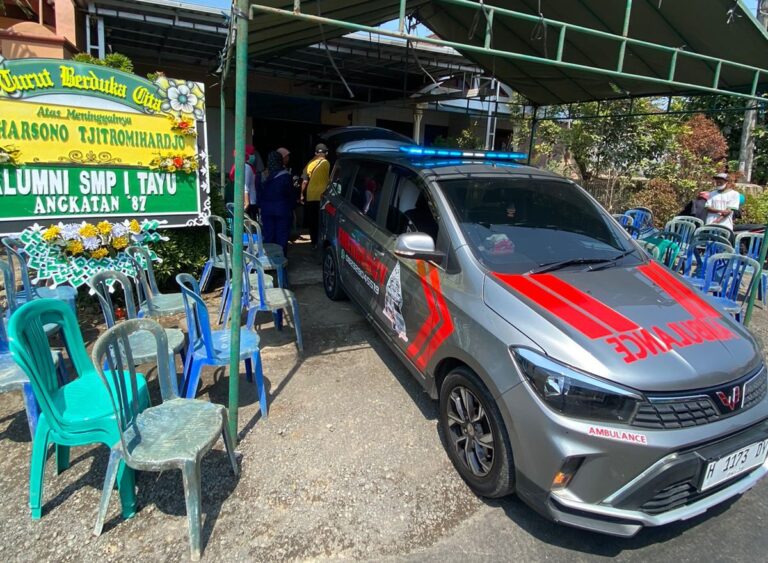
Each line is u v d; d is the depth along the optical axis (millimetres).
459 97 8289
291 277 6957
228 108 11094
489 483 2701
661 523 2283
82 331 4824
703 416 2342
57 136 4656
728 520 2771
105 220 5027
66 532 2516
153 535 2520
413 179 4027
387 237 4133
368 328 5191
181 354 3941
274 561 2402
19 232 4594
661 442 2227
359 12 5738
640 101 10188
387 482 2953
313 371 4250
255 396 3830
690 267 6387
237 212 2898
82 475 2916
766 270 6699
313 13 5074
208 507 2713
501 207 3588
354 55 8672
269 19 4801
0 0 7121
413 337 3504
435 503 2809
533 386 2406
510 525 2678
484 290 2902
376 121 13102
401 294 3695
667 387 2303
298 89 11672
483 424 2777
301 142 12680
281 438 3320
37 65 4465
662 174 11352
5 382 2785
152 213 5297
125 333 2508
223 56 5461
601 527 2301
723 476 2385
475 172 3912
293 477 2961
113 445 2447
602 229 3760
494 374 2572
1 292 5359
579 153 11062
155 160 5203
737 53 4844
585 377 2314
